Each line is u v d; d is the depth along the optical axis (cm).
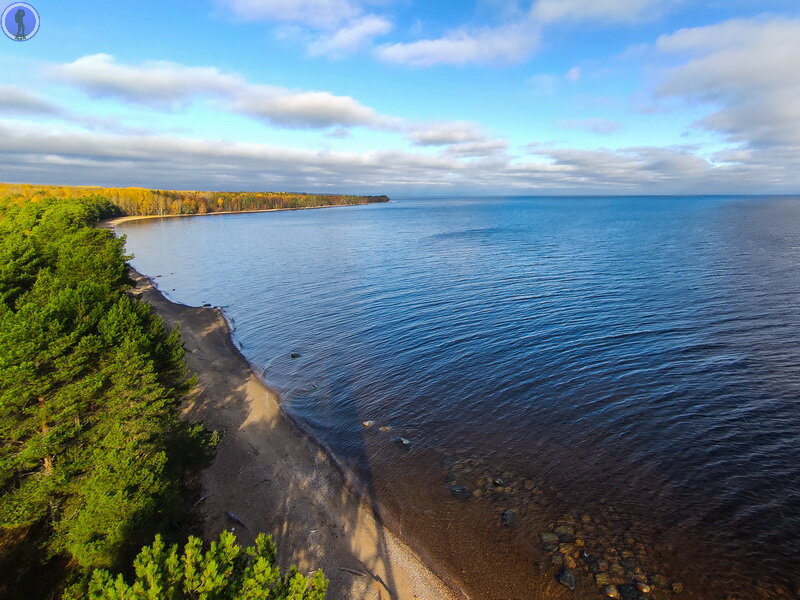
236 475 2209
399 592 1579
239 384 3338
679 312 4378
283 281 7144
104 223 19650
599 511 1873
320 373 3491
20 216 7812
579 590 1523
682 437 2328
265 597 921
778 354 3275
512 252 9075
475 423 2609
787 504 1839
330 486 2128
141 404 1770
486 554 1700
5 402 1488
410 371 3384
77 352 1728
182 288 7131
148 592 834
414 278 6750
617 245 9531
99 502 1419
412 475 2180
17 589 1412
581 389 2908
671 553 1645
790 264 6512
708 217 16988
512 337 3931
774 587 1491
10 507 1470
